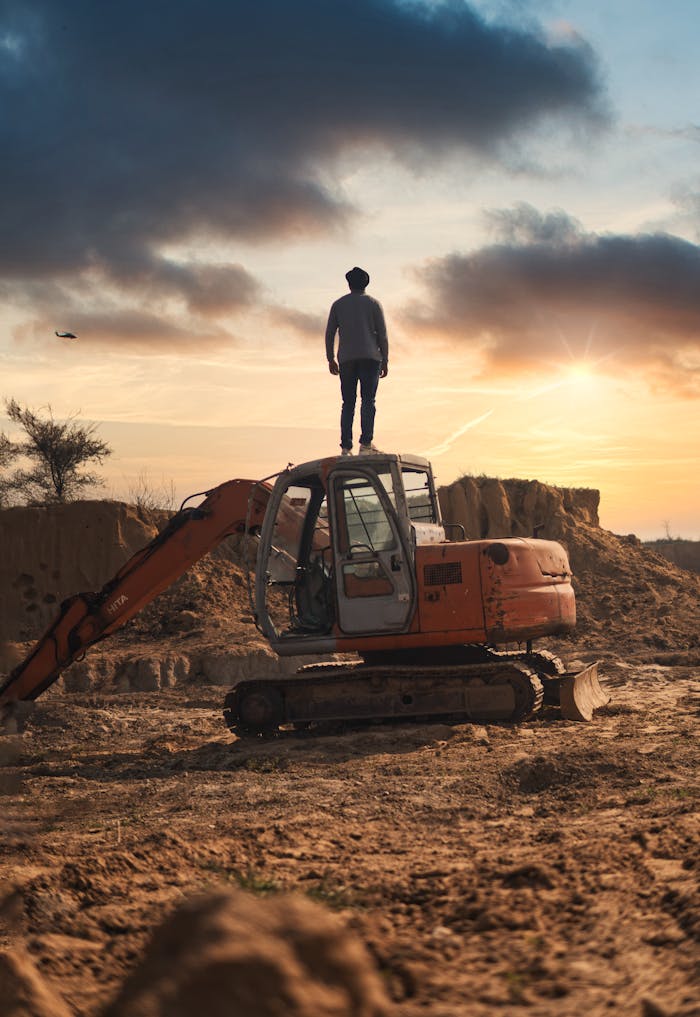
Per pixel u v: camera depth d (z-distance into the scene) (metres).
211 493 15.95
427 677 14.83
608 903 4.61
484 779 10.05
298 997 2.76
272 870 6.18
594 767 9.84
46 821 9.13
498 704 14.59
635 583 32.28
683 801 7.78
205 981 2.73
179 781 11.47
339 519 15.09
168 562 15.82
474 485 35.03
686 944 3.87
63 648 15.93
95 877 5.84
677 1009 3.27
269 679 15.05
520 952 4.01
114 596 15.83
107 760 13.41
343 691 15.04
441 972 3.81
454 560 14.90
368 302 16.58
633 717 15.09
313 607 15.48
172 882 5.91
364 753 12.85
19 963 3.49
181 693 20.91
